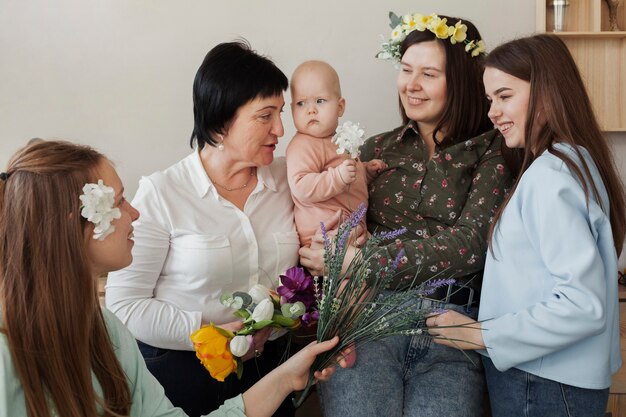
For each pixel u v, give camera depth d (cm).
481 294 193
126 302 198
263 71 203
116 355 158
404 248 202
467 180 218
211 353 174
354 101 294
